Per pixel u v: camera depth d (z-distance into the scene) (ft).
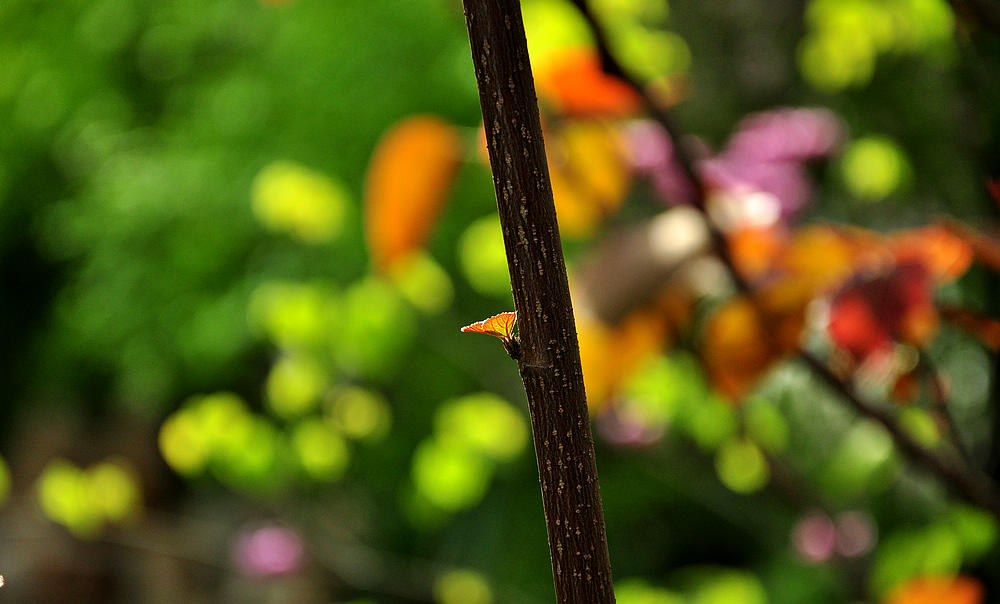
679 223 4.56
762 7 11.91
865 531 7.41
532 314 3.44
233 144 21.45
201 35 23.54
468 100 19.57
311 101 20.49
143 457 25.05
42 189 27.35
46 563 23.80
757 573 11.64
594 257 4.72
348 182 18.93
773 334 4.41
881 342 4.09
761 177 6.04
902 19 6.98
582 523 3.44
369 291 10.52
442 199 4.69
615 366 4.57
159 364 22.79
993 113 4.88
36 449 26.76
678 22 12.69
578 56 4.40
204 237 21.67
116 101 24.86
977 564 5.55
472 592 11.96
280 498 14.26
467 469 9.95
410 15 20.04
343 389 11.82
